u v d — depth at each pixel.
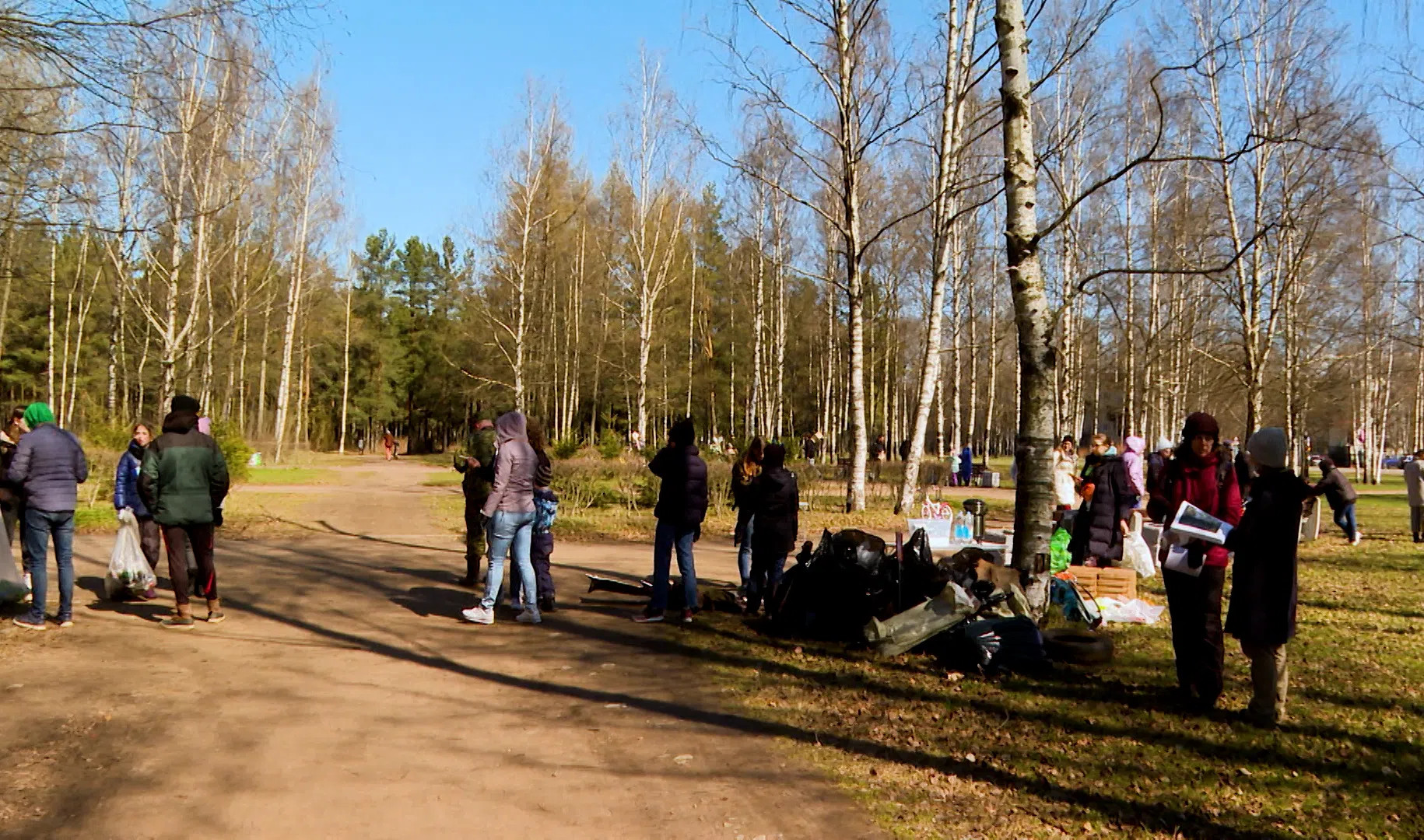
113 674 6.26
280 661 6.77
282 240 35.75
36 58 7.86
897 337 45.81
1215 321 30.17
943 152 17.23
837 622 7.75
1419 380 43.38
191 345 30.62
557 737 5.25
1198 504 5.87
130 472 8.88
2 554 8.20
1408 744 5.09
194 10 8.06
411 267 71.75
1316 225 20.16
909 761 4.89
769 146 23.78
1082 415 40.38
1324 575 11.93
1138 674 6.64
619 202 43.69
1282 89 20.47
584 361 50.47
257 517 16.94
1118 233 29.89
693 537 8.57
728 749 5.08
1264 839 3.92
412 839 3.84
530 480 8.40
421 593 9.67
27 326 47.78
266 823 3.95
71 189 9.32
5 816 3.93
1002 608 7.25
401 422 78.25
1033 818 4.15
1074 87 26.59
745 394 57.91
